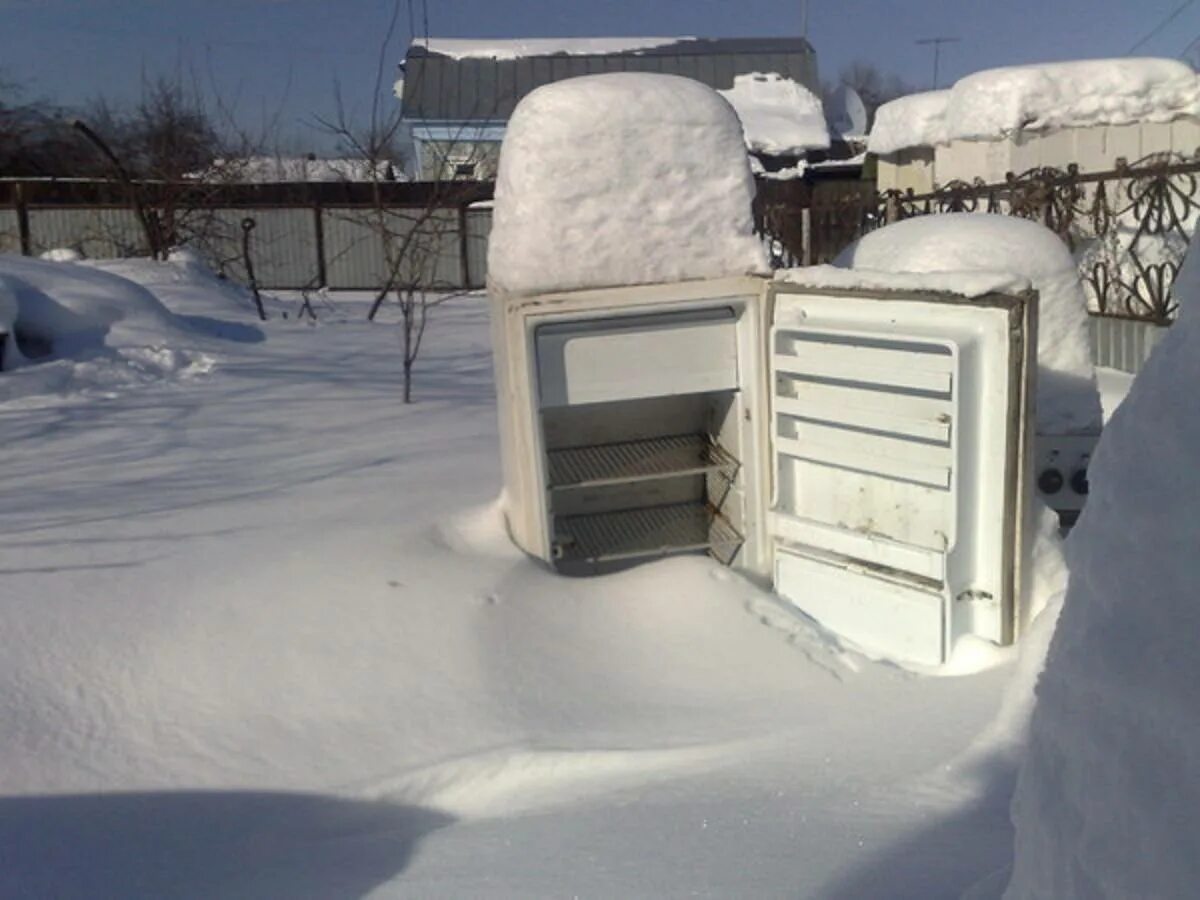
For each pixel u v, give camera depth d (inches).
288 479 264.1
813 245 727.1
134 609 180.2
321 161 1203.2
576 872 117.1
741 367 208.7
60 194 959.0
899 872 109.0
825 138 1155.3
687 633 183.6
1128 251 409.4
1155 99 610.5
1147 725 51.8
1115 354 410.3
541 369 200.5
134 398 391.9
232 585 187.2
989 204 500.4
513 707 162.2
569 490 226.2
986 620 178.5
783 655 178.7
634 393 204.7
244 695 162.7
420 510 225.1
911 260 202.7
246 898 120.3
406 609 179.9
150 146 979.3
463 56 1274.6
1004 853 110.8
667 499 232.5
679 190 202.7
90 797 142.9
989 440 175.0
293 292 916.0
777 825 124.0
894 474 185.2
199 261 815.1
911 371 179.5
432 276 770.2
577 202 198.8
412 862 125.6
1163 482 54.4
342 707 161.0
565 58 1290.6
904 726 152.4
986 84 625.0
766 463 209.6
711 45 1352.1
